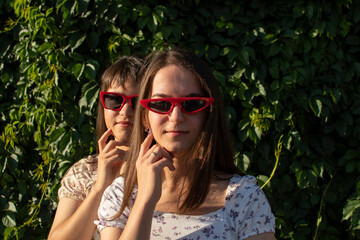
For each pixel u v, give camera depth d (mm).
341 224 2736
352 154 2684
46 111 2609
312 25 2674
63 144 2574
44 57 2645
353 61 2762
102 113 2223
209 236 1333
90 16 2617
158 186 1345
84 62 2568
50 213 2684
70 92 2623
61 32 2598
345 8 2762
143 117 1552
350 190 2721
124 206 1439
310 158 2686
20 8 2740
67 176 2061
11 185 2809
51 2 2627
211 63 2650
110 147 1922
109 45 2576
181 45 2654
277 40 2633
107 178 1854
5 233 2672
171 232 1355
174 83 1371
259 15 2684
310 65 2678
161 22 2555
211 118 1424
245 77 2619
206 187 1390
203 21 2703
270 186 2627
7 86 2893
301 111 2689
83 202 1841
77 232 1784
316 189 2689
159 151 1409
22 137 2797
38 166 2689
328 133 2766
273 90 2590
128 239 1252
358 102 2705
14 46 2803
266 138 2672
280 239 2689
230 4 2707
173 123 1350
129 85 1972
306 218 2693
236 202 1379
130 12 2576
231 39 2627
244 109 2646
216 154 1558
